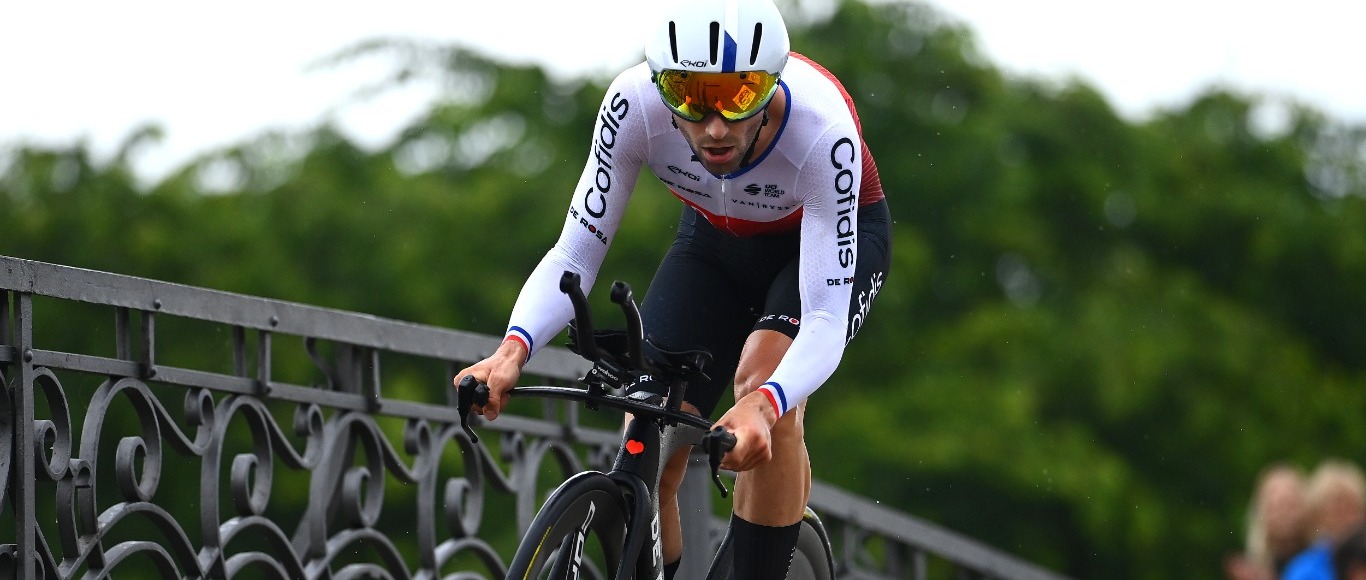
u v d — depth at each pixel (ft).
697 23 29.84
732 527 36.78
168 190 173.06
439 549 44.88
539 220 167.73
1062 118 196.03
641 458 32.09
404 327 43.65
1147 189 198.49
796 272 35.19
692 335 36.40
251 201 172.14
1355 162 224.74
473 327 163.63
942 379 168.86
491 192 170.81
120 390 33.14
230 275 163.63
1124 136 200.54
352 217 168.25
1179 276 194.39
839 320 32.65
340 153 179.83
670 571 35.91
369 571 42.60
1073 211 194.80
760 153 33.19
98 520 32.19
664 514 35.68
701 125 30.48
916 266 173.37
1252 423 184.44
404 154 184.55
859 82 187.83
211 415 36.17
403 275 163.32
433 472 44.83
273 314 37.96
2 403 29.50
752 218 35.27
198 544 132.26
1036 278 187.11
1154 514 169.27
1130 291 189.16
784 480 35.45
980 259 181.98
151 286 33.60
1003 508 165.48
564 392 30.32
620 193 34.40
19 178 175.32
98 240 167.22
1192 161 209.67
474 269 164.86
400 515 140.97
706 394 36.09
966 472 162.50
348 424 41.55
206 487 35.88
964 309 180.24
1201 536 177.78
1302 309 211.82
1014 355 173.78
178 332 143.33
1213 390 183.83
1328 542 45.96
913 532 68.23
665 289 37.14
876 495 163.43
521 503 48.67
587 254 33.94
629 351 28.43
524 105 184.96
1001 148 187.73
